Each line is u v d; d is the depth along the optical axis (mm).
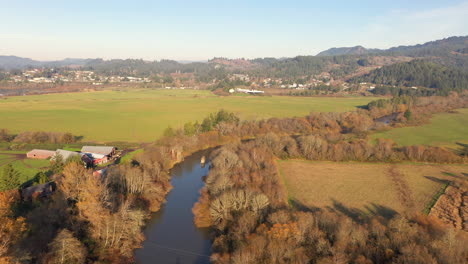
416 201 84312
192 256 63594
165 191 94875
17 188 77625
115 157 122688
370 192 90312
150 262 61531
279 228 58281
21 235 56188
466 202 82750
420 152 120438
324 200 84500
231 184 83312
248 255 53500
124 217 65875
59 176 87938
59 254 53000
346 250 55156
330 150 124188
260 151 117812
